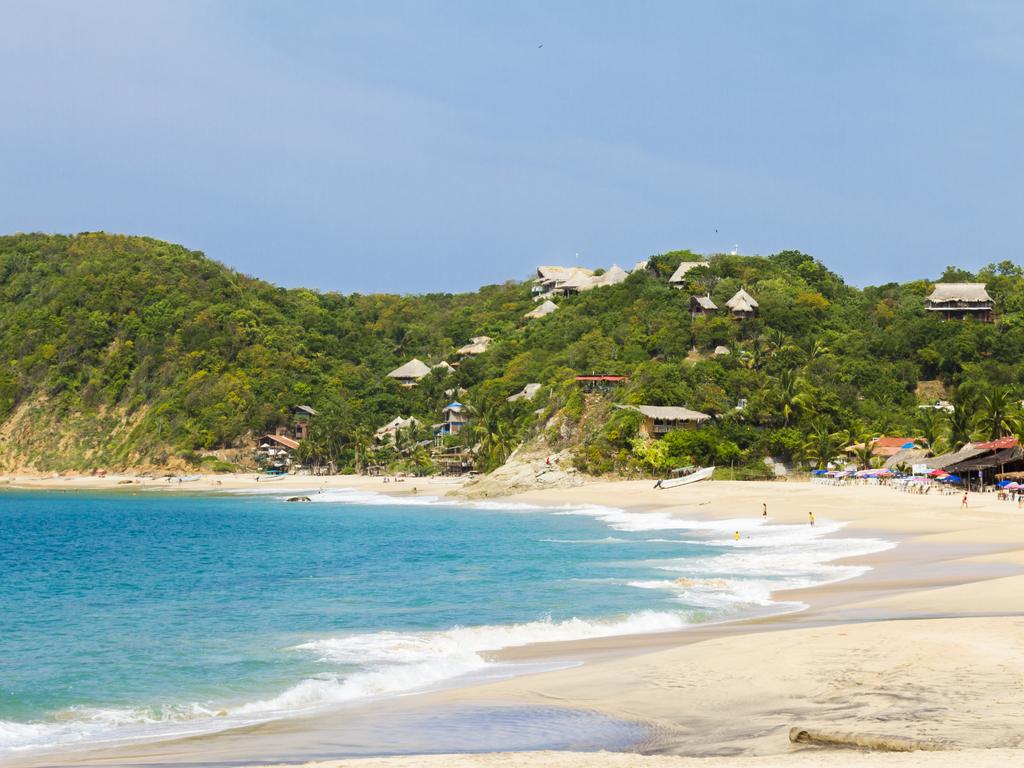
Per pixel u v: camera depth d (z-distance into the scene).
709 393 134.62
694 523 78.31
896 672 20.38
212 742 19.52
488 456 147.38
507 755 15.34
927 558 47.94
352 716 21.22
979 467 94.06
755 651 23.84
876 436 131.25
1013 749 13.77
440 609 38.28
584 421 132.38
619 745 16.92
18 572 55.56
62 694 25.56
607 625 32.47
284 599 42.59
